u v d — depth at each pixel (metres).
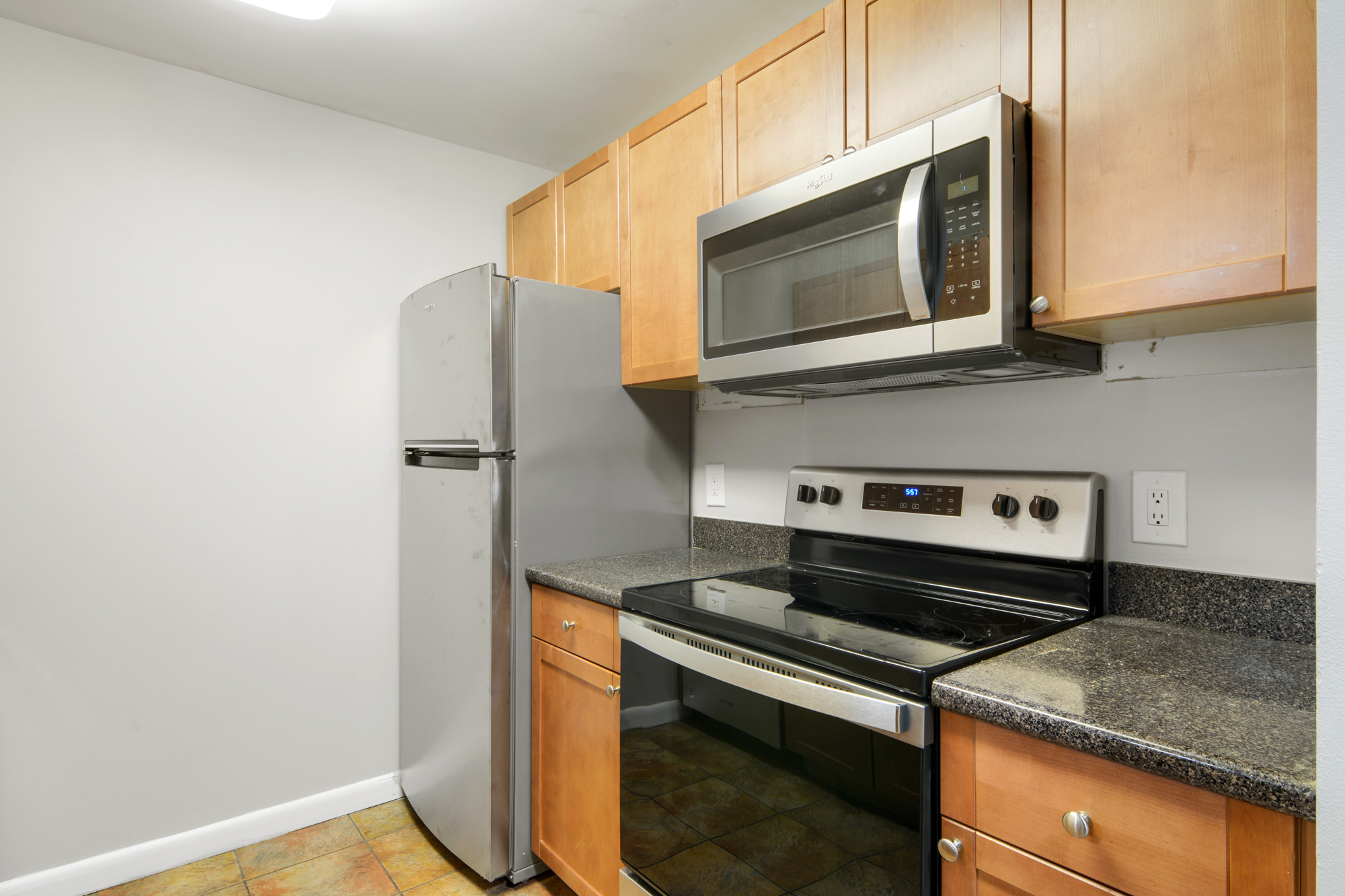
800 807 1.08
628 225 1.93
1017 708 0.81
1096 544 1.25
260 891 1.78
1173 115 0.93
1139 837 0.73
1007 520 1.34
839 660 1.03
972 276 1.07
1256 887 0.65
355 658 2.21
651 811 1.41
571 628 1.67
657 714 1.40
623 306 1.97
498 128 2.31
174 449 1.92
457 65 1.92
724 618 1.24
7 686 1.71
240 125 2.03
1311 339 1.05
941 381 1.44
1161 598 1.22
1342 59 0.57
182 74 1.94
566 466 1.89
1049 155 1.05
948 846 0.89
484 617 1.76
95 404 1.81
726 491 2.10
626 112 2.21
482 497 1.77
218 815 1.98
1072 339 1.21
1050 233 1.06
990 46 1.12
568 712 1.69
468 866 1.84
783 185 1.39
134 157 1.87
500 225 2.54
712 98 1.66
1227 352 1.14
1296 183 0.82
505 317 1.77
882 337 1.20
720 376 1.56
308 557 2.13
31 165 1.74
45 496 1.75
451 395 1.90
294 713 2.10
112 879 1.81
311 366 2.14
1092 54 1.01
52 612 1.76
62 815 1.76
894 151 1.17
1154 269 0.95
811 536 1.77
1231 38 0.88
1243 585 1.12
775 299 1.42
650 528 2.10
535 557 1.83
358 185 2.23
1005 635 1.12
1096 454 1.30
